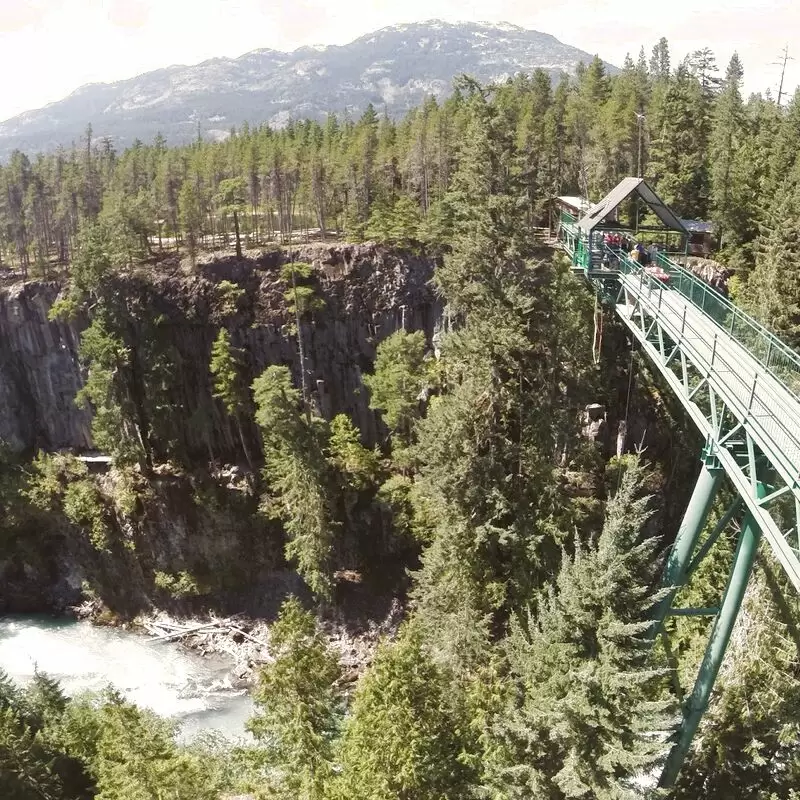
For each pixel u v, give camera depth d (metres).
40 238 87.69
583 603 27.27
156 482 70.94
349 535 66.94
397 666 26.34
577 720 26.25
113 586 72.31
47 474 74.44
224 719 55.38
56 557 74.31
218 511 70.38
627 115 76.06
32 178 91.19
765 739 34.94
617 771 27.44
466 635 39.66
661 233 51.47
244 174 87.44
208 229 84.69
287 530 66.19
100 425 69.94
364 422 75.38
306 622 27.94
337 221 83.25
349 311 73.50
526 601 40.59
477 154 46.50
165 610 70.44
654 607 32.31
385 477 67.69
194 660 64.00
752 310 53.16
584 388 49.53
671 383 36.16
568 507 43.81
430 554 45.00
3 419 78.56
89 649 66.00
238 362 72.44
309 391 74.50
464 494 43.66
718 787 34.22
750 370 30.75
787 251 51.75
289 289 73.44
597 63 94.88
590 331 57.47
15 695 42.34
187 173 92.31
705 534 45.88
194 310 73.38
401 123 100.19
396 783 26.03
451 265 49.09
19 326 77.50
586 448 50.44
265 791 29.70
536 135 74.12
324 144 93.50
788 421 26.08
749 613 38.53
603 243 49.75
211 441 73.62
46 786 33.81
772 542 24.59
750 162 69.56
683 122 78.38
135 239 77.06
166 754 28.23
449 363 50.62
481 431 45.81
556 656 27.88
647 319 44.56
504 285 44.84
